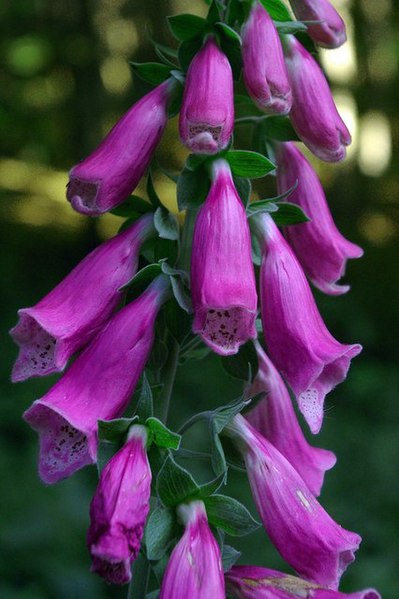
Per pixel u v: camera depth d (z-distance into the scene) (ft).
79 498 2.79
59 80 6.86
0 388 3.92
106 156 1.20
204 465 3.11
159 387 1.24
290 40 1.24
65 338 1.18
